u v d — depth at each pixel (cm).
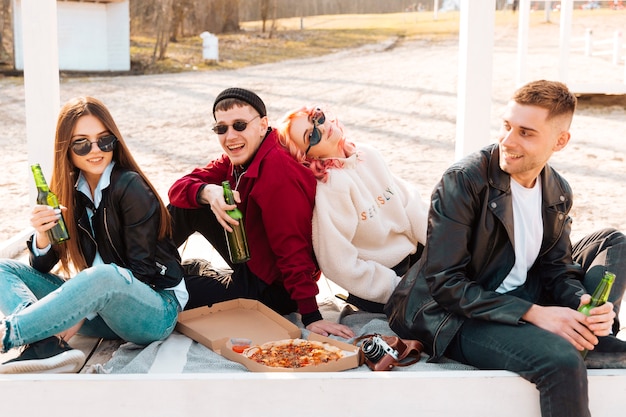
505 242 286
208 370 285
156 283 307
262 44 1911
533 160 268
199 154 866
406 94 1267
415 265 309
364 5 2472
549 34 2048
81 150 286
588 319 257
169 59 1639
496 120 1052
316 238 331
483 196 279
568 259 299
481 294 271
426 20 2350
